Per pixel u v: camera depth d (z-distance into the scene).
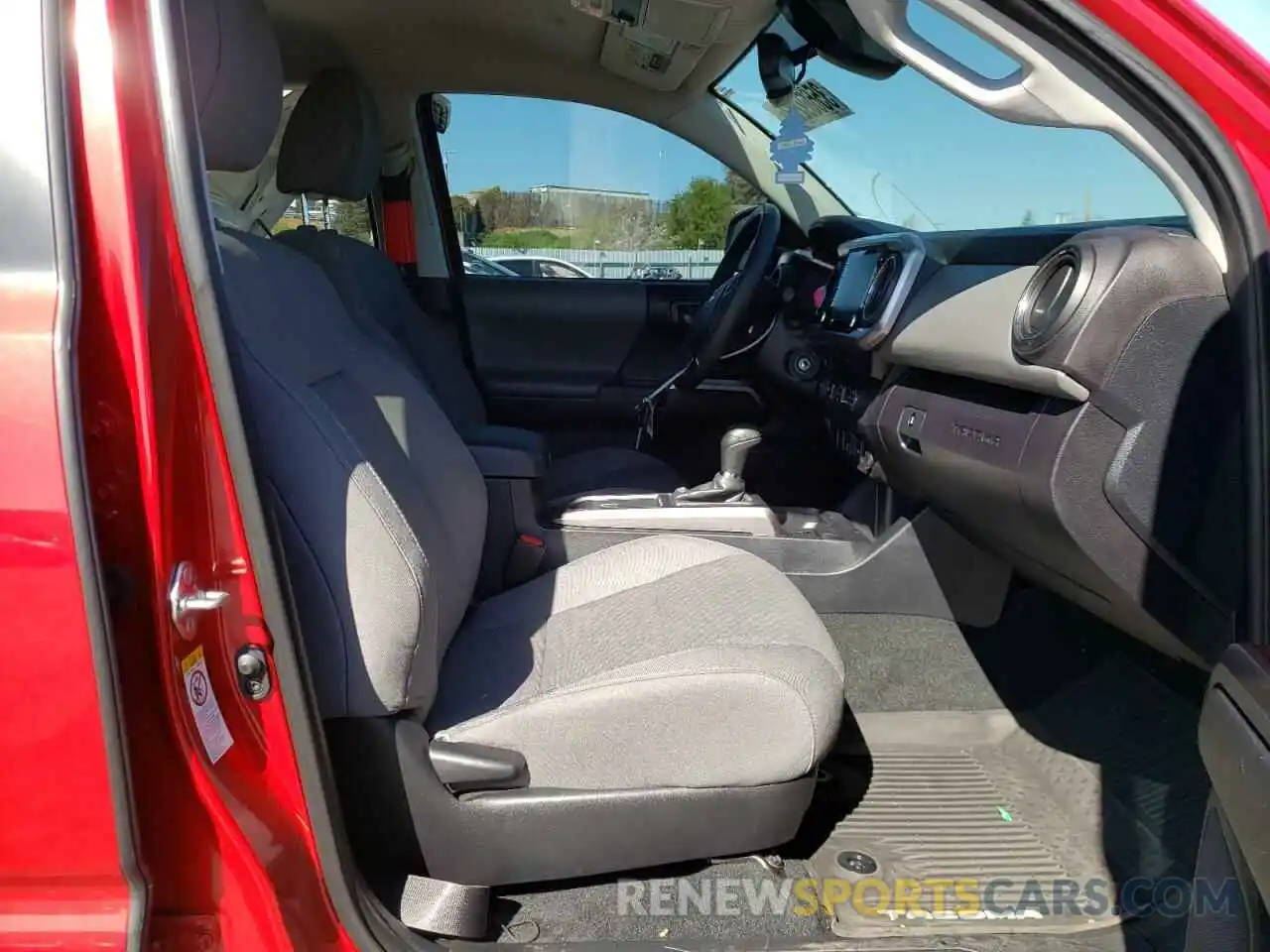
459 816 1.19
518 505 1.96
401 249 2.93
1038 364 1.35
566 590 1.69
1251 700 0.84
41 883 0.86
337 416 1.23
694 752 1.25
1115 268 1.26
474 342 2.94
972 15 1.09
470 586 1.59
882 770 1.78
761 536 2.11
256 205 2.29
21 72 0.79
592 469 2.56
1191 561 1.32
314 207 2.30
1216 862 0.99
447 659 1.49
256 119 1.20
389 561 1.09
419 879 1.21
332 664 1.09
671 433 2.90
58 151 0.78
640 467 2.57
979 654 2.07
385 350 1.82
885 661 2.05
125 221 0.81
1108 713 1.87
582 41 2.39
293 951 0.97
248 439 0.89
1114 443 1.31
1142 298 1.26
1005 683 2.01
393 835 1.19
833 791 1.72
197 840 0.92
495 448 1.96
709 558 1.72
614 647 1.44
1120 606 1.44
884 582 2.12
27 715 0.81
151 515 0.83
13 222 0.79
